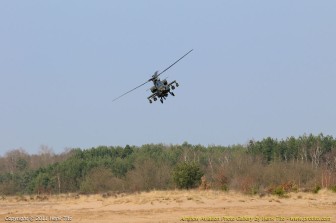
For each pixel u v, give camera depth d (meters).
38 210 76.12
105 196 98.69
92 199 90.56
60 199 100.94
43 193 133.75
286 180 109.50
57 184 136.50
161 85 52.28
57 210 75.38
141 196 88.00
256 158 136.38
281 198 82.19
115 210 73.56
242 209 71.81
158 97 52.62
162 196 85.38
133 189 119.69
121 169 137.00
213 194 87.69
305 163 122.62
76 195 113.50
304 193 88.56
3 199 107.25
